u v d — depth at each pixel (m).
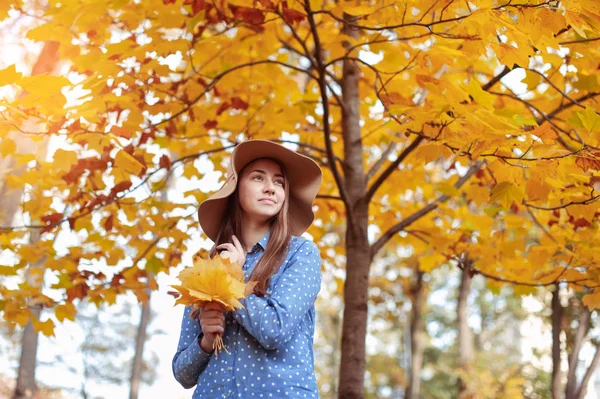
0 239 4.54
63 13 3.56
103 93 3.47
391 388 22.98
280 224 2.48
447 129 3.05
